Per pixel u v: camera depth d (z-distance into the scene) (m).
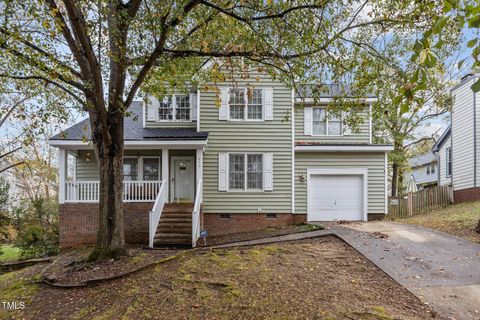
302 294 5.28
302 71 7.64
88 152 13.32
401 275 6.18
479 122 15.70
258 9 6.62
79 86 7.07
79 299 5.62
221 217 13.35
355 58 7.11
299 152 13.68
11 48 5.69
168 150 13.27
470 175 16.12
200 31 7.79
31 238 12.31
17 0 5.05
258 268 6.56
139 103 16.53
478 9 2.54
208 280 5.92
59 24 5.38
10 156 19.19
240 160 13.62
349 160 13.70
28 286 6.45
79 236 11.30
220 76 9.36
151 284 5.90
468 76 16.39
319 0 6.37
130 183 11.76
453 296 5.28
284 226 13.11
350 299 5.12
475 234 8.94
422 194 16.17
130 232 11.40
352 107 8.55
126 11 6.27
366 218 13.47
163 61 7.07
